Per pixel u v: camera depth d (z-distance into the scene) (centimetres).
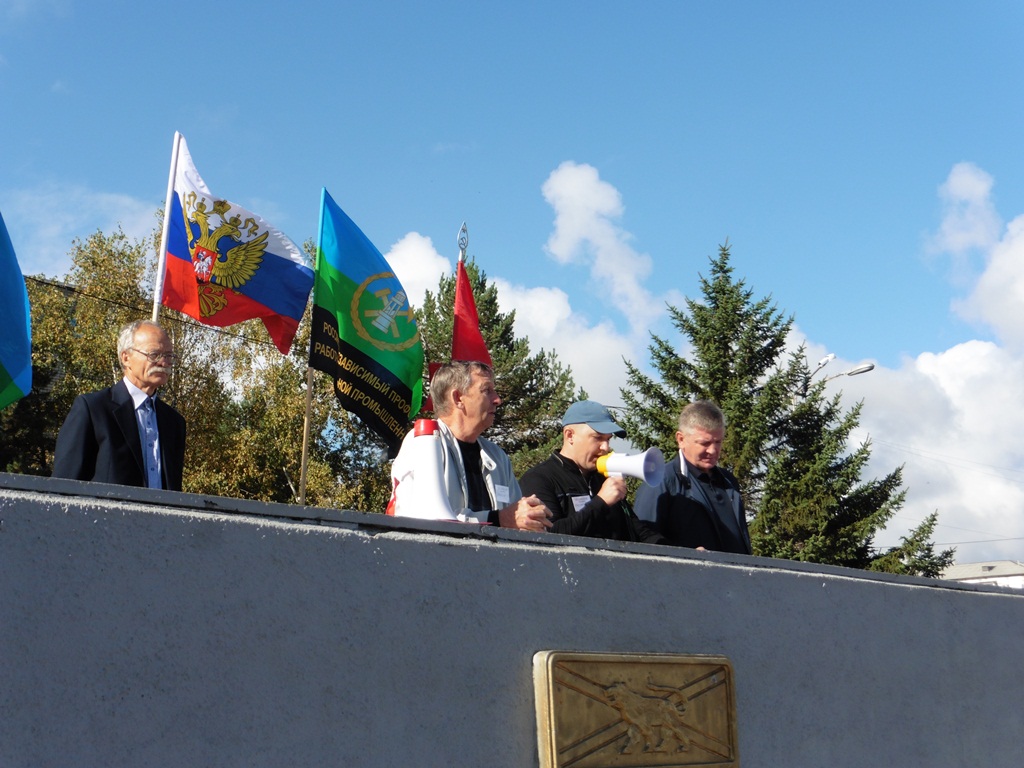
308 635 224
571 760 268
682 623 317
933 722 402
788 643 351
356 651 232
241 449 2733
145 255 2909
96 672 190
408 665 243
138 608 198
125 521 200
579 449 432
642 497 466
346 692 228
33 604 185
